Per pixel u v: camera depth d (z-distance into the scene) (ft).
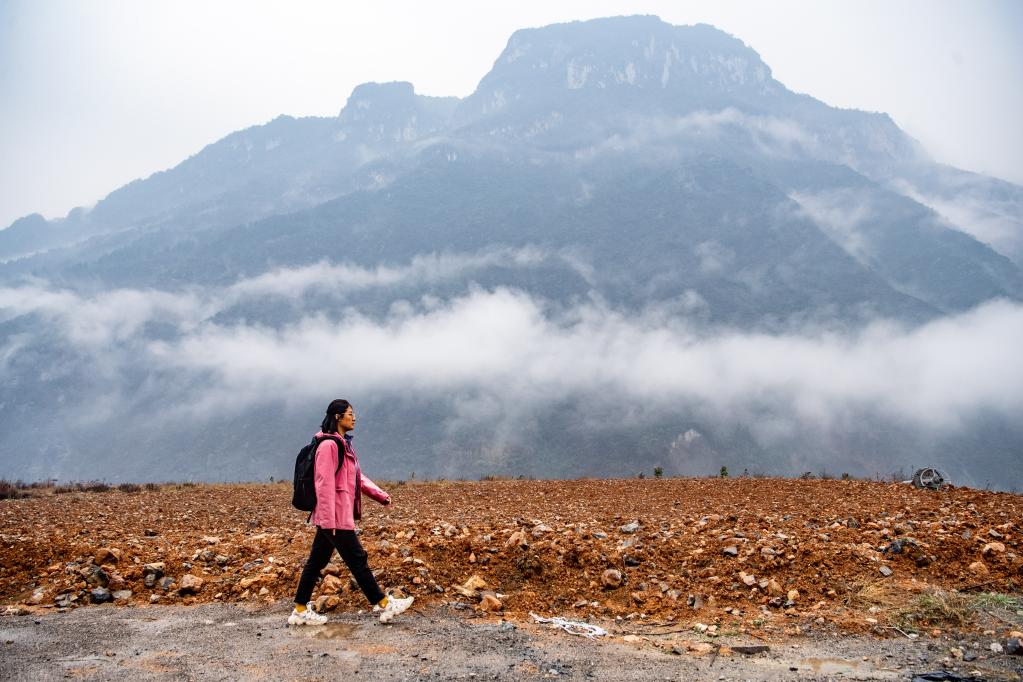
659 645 18.66
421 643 18.48
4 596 23.09
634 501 49.88
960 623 19.69
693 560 24.97
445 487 72.13
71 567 24.27
